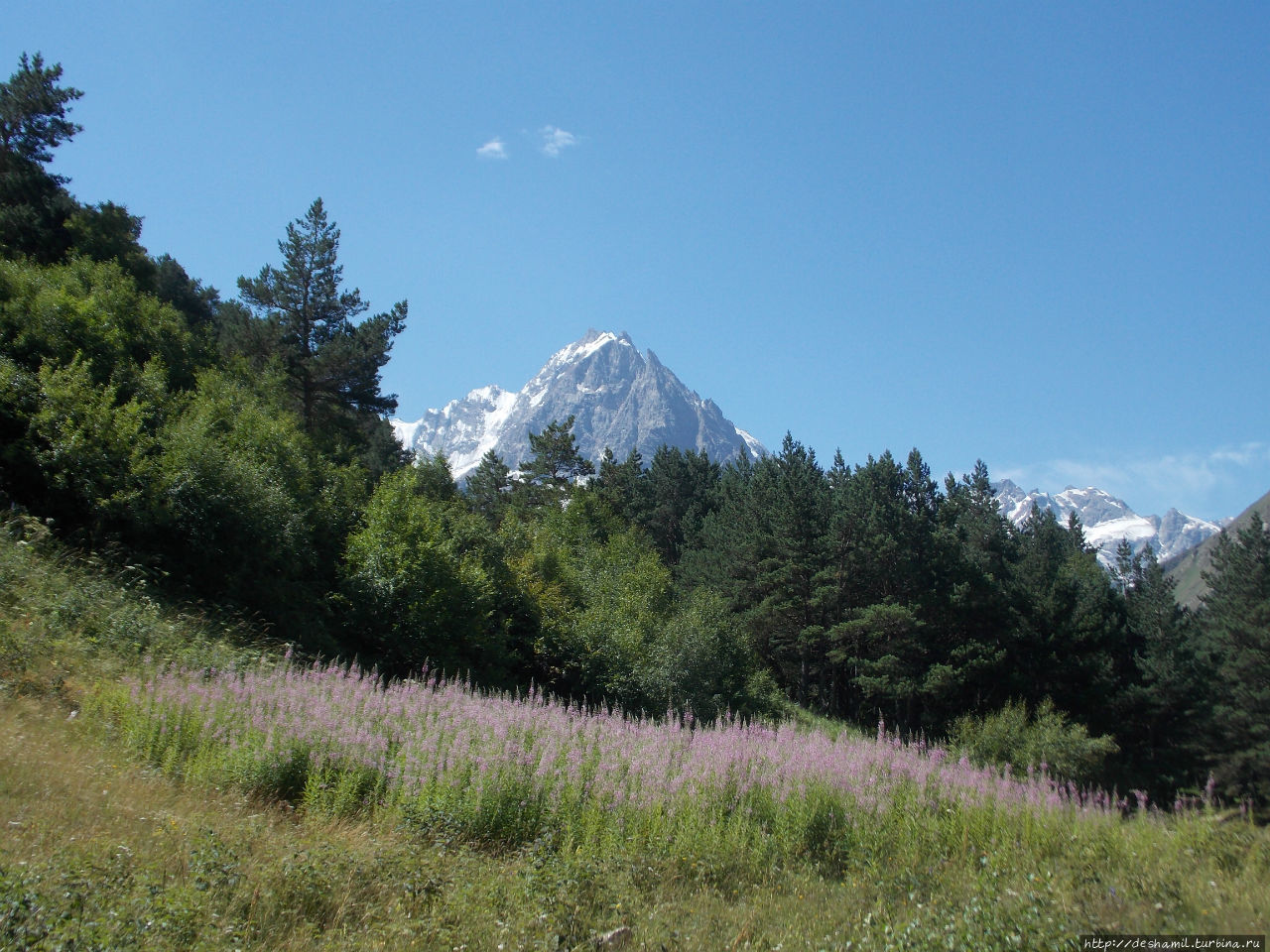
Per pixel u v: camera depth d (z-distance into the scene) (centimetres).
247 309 4091
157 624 1384
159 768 900
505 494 7038
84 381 1830
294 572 1984
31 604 1278
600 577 3622
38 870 579
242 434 2239
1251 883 959
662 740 1255
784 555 4794
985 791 1246
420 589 2130
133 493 1688
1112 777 4019
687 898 789
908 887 884
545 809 927
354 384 3888
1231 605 5456
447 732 1053
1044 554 5512
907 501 5569
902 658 4234
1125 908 815
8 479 1686
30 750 856
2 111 3175
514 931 630
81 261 2675
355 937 588
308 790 873
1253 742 4553
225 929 550
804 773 1159
